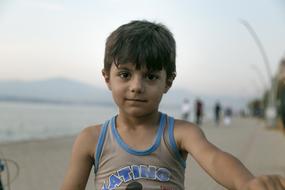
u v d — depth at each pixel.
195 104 31.75
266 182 1.23
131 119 1.82
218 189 6.63
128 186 1.77
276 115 31.53
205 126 30.45
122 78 1.75
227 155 1.53
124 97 1.75
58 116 38.94
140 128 1.82
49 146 12.41
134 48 1.70
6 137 15.84
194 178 7.52
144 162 1.79
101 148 1.84
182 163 1.82
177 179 1.80
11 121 27.03
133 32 1.74
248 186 1.26
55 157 10.09
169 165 1.78
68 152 11.09
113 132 1.85
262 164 9.54
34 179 7.20
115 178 1.80
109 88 1.85
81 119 32.97
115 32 1.78
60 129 20.89
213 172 1.51
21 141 13.66
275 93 32.19
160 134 1.80
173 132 1.80
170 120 1.84
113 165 1.81
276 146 14.89
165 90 1.84
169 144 1.78
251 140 17.75
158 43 1.73
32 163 8.98
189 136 1.75
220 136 19.88
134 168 1.78
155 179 1.76
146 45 1.71
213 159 1.54
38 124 24.55
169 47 1.77
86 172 1.89
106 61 1.81
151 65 1.71
